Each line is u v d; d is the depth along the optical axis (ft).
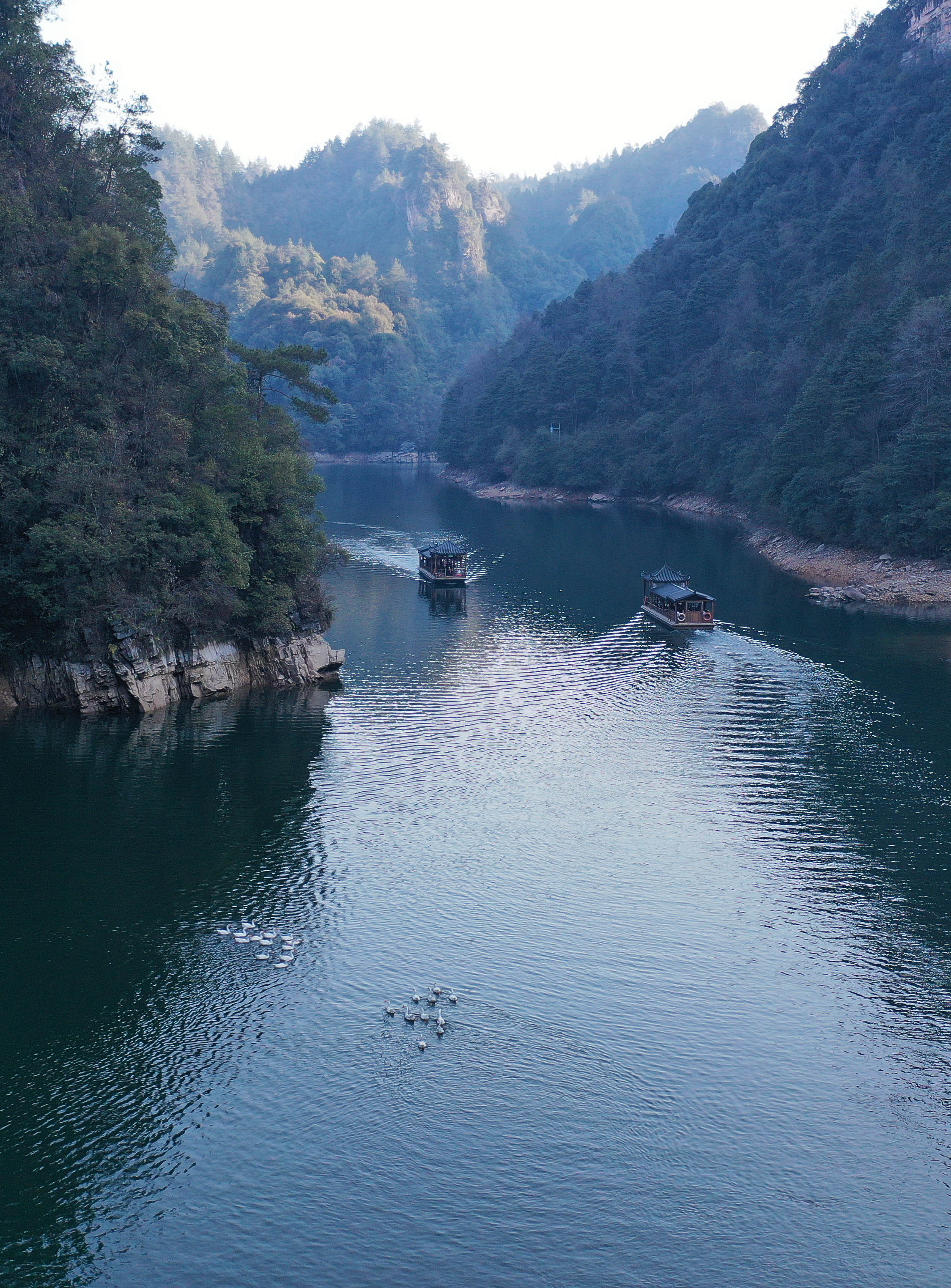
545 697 273.95
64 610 238.48
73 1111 115.34
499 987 138.41
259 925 153.07
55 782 206.59
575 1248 98.94
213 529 258.78
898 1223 102.12
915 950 149.07
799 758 225.76
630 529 626.23
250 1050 125.80
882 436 467.11
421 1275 96.02
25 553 238.48
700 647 330.54
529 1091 119.14
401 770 216.95
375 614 386.93
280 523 284.61
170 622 257.34
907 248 583.99
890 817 194.29
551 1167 108.37
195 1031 129.08
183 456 264.52
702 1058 125.08
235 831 184.85
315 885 165.37
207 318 295.28
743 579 453.17
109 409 255.50
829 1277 96.02
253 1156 109.70
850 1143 112.16
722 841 183.42
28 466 238.68
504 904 159.74
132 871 169.17
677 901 161.79
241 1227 101.14
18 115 279.28
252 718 250.78
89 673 245.24
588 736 241.14
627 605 404.57
